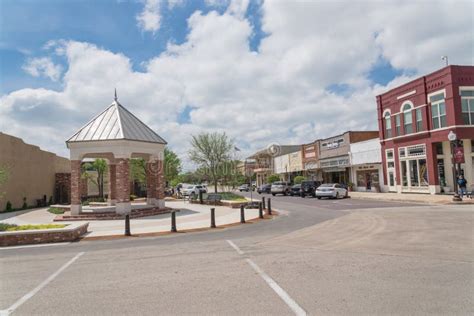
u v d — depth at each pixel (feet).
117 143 69.15
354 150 129.90
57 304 18.83
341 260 26.81
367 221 50.78
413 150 102.06
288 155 197.57
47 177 113.70
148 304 18.21
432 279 21.03
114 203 89.81
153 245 37.68
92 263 29.17
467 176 92.27
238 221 58.18
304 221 55.11
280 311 16.56
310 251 30.86
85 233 48.39
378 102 117.29
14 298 20.17
